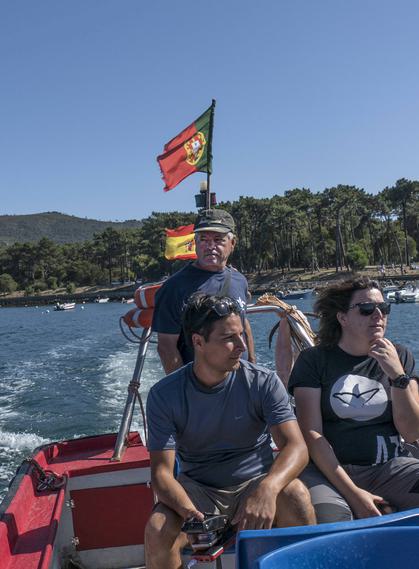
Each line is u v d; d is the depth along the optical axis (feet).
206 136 17.51
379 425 10.61
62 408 45.98
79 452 13.19
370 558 6.08
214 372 9.00
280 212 424.05
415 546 6.12
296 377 10.87
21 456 34.24
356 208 429.79
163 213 534.37
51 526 9.83
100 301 479.82
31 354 99.40
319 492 9.66
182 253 19.49
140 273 519.19
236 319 8.90
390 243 431.43
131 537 12.10
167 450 9.13
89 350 97.96
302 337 13.73
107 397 49.60
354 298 10.66
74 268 575.79
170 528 8.49
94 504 12.06
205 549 7.98
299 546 5.94
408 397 10.18
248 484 9.43
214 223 12.67
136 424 38.88
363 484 10.42
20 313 366.84
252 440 9.52
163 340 12.64
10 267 607.78
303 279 381.81
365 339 10.58
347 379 10.62
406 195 417.90
